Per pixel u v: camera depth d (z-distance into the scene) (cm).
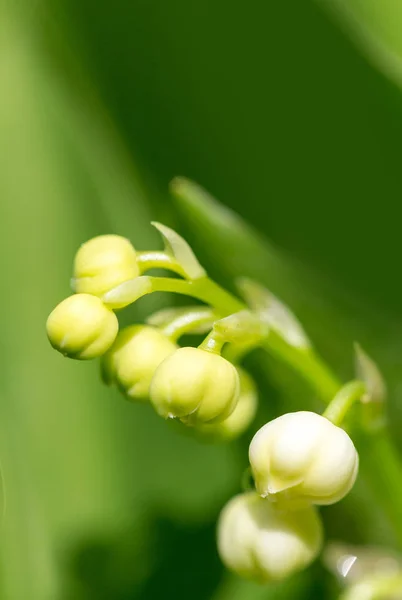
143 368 14
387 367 16
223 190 17
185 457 17
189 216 16
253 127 16
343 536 16
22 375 16
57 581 16
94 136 17
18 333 17
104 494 17
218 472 17
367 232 16
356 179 16
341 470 13
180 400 13
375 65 15
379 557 16
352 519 16
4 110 17
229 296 14
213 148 16
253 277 16
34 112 17
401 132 16
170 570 17
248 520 14
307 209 16
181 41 16
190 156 17
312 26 16
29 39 17
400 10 16
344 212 16
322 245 17
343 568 16
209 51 16
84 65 17
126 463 17
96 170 17
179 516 17
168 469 17
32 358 17
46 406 17
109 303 14
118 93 17
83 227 17
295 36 16
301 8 15
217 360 13
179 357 13
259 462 13
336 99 16
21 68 17
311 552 14
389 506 15
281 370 16
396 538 16
